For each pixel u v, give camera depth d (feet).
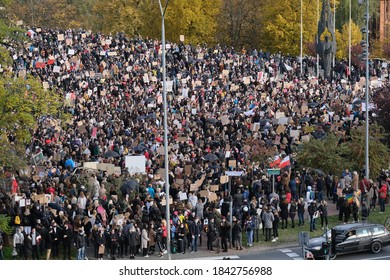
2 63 334.44
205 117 436.35
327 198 363.97
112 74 516.73
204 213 303.48
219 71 569.23
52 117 405.39
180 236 296.92
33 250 282.36
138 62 549.95
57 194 304.91
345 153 375.45
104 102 466.29
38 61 506.89
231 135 404.98
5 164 307.58
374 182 365.20
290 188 336.08
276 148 376.68
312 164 367.86
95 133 396.16
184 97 477.77
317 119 432.25
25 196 293.43
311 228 317.01
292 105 475.31
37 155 347.15
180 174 333.21
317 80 580.71
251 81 543.80
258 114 440.45
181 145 380.17
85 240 287.89
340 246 280.31
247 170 341.41
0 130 307.37
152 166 353.51
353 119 432.66
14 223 292.61
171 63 555.28
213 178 334.24
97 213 291.58
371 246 285.23
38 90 315.37
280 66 618.03
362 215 326.65
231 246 302.45
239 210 309.83
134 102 474.49
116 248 288.51
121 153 369.30
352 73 652.48
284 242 307.58
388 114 422.82
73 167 341.00
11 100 296.92
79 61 529.04
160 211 303.89
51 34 556.10
